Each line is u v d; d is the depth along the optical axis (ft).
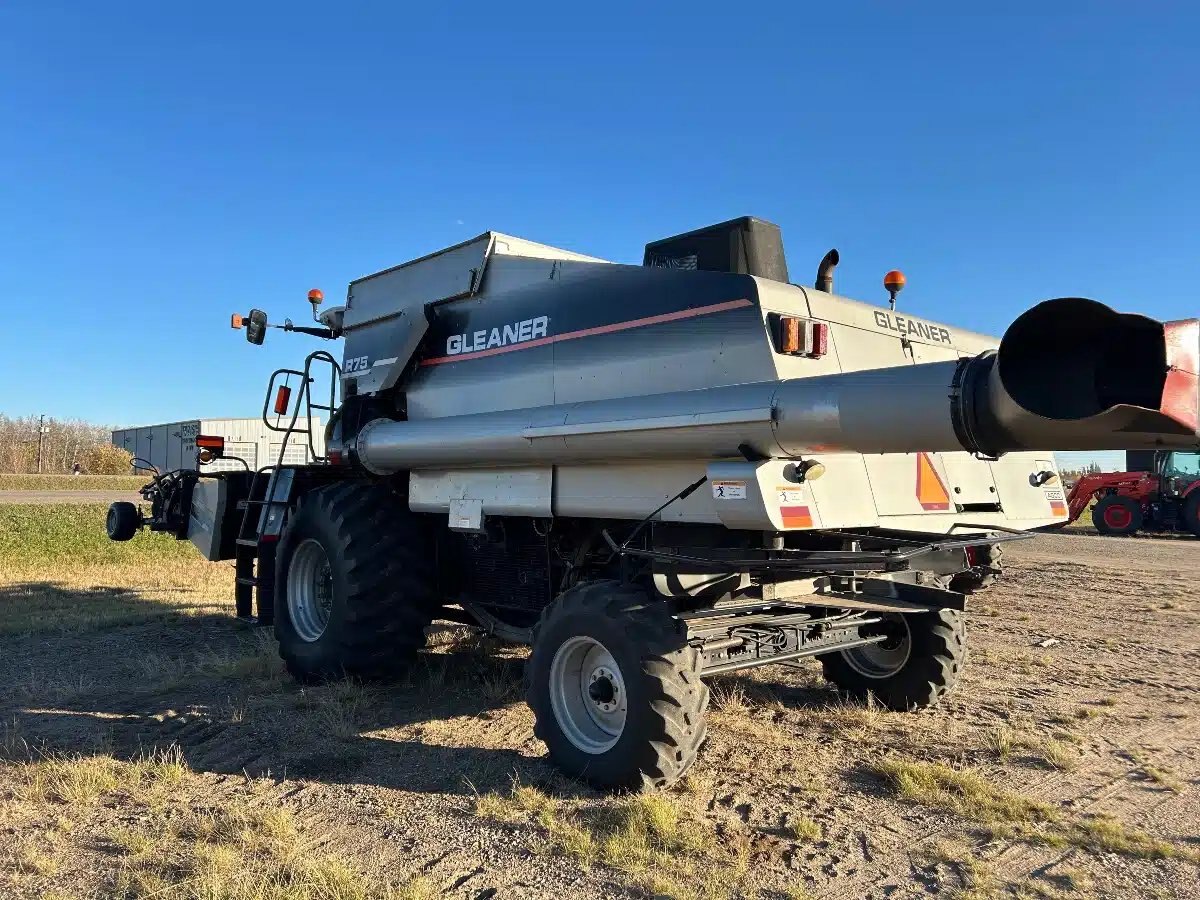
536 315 15.78
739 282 12.50
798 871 10.44
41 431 281.74
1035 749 15.12
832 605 14.11
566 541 16.40
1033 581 38.50
